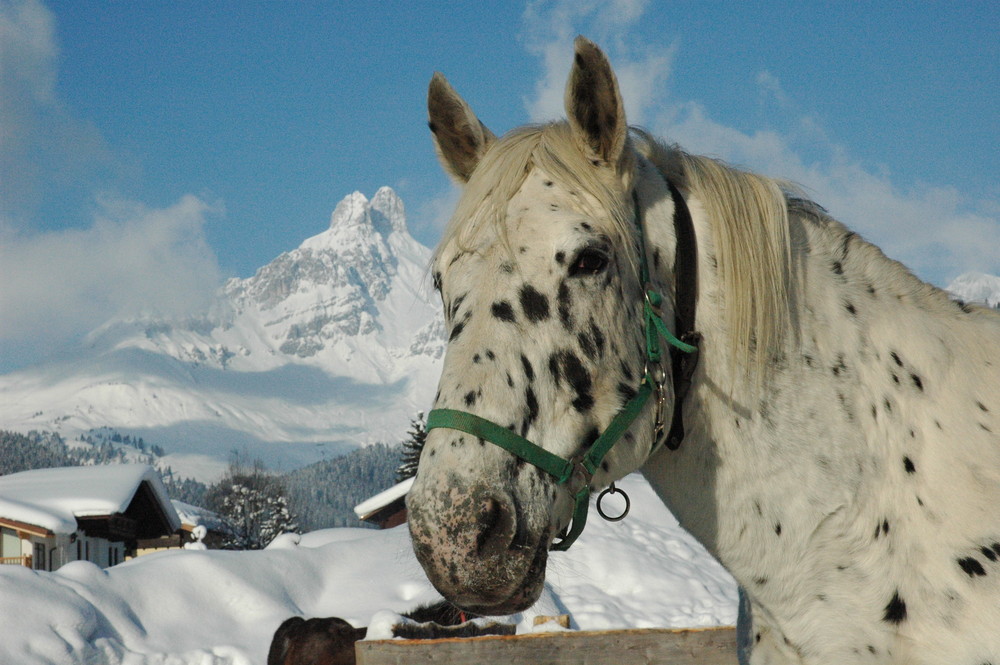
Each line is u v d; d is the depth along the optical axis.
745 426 1.86
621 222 1.80
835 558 1.83
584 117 1.85
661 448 1.92
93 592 9.14
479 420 1.63
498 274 1.74
